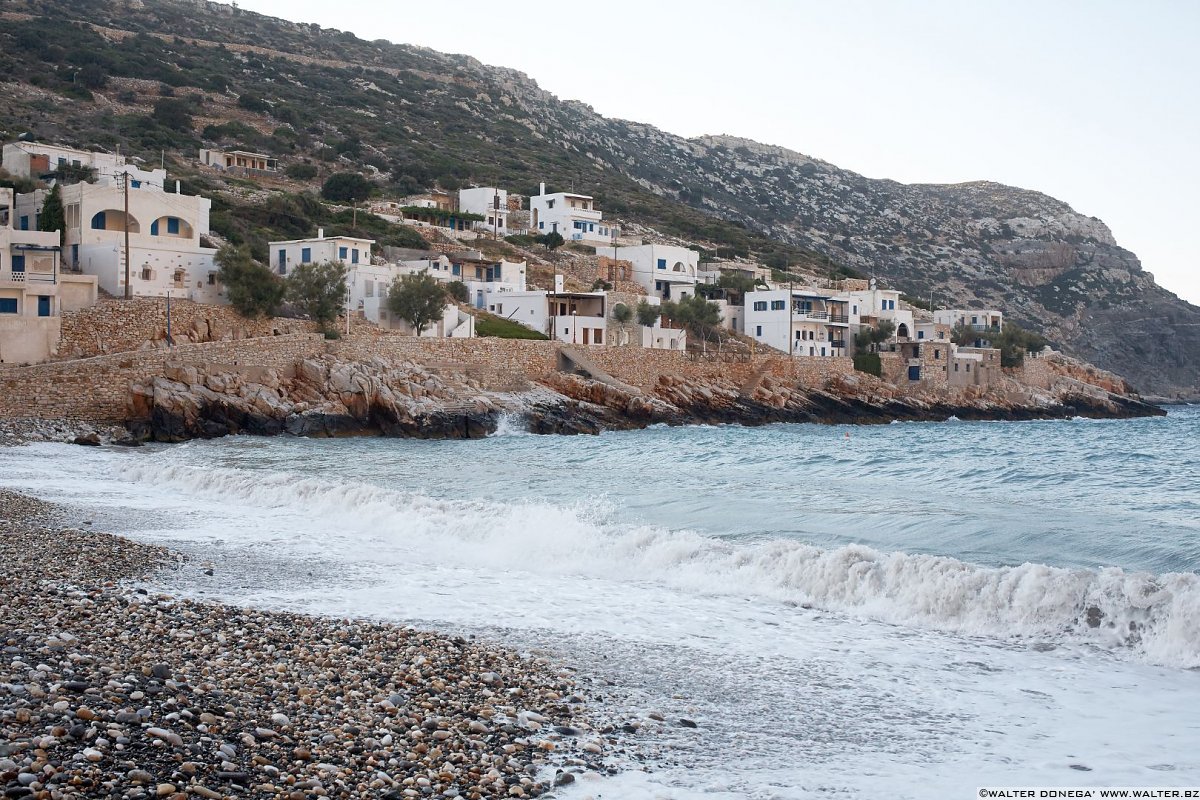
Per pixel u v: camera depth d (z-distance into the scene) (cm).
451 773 1327
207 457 6431
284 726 1434
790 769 1433
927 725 1641
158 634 1870
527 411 9750
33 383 7562
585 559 3025
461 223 16838
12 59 19938
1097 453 7631
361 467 5934
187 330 8956
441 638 2033
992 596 2334
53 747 1242
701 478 5475
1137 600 2158
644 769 1412
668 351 12556
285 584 2611
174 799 1155
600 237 17738
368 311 10650
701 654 2044
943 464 6438
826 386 14375
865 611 2442
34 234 8344
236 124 19762
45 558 2727
